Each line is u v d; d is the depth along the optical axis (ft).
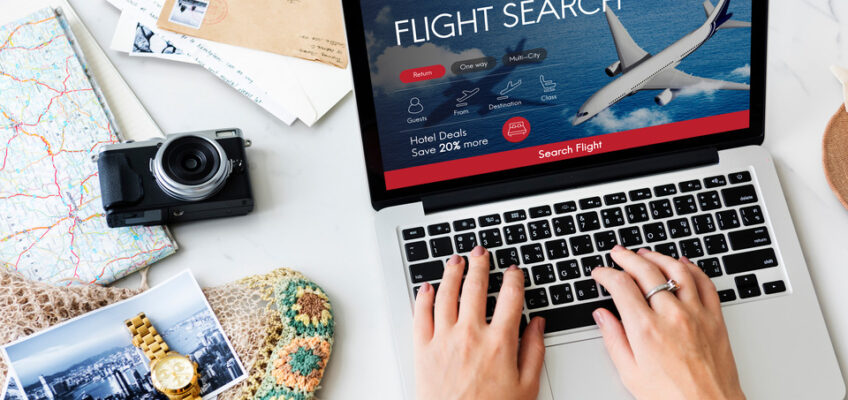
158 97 2.28
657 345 1.83
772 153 2.28
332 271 2.13
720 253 2.05
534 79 2.04
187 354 1.95
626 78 2.08
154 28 2.31
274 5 2.35
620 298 1.91
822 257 2.13
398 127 2.02
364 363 2.03
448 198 2.07
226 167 2.04
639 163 2.13
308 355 1.95
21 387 1.88
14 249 2.03
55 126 2.14
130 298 2.01
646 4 2.03
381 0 1.91
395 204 2.08
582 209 2.07
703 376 1.82
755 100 2.13
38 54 2.19
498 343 1.85
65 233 2.06
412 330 1.97
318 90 2.30
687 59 2.07
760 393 1.91
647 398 1.81
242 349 1.97
